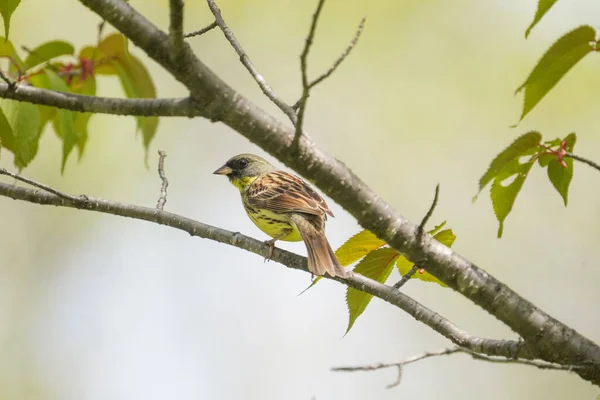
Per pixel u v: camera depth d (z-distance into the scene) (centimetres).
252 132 612
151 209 748
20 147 726
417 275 691
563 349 620
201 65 595
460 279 634
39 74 793
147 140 823
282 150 615
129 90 871
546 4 529
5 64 915
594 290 1488
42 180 1435
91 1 570
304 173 622
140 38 579
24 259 1500
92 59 853
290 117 627
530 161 629
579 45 553
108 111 651
